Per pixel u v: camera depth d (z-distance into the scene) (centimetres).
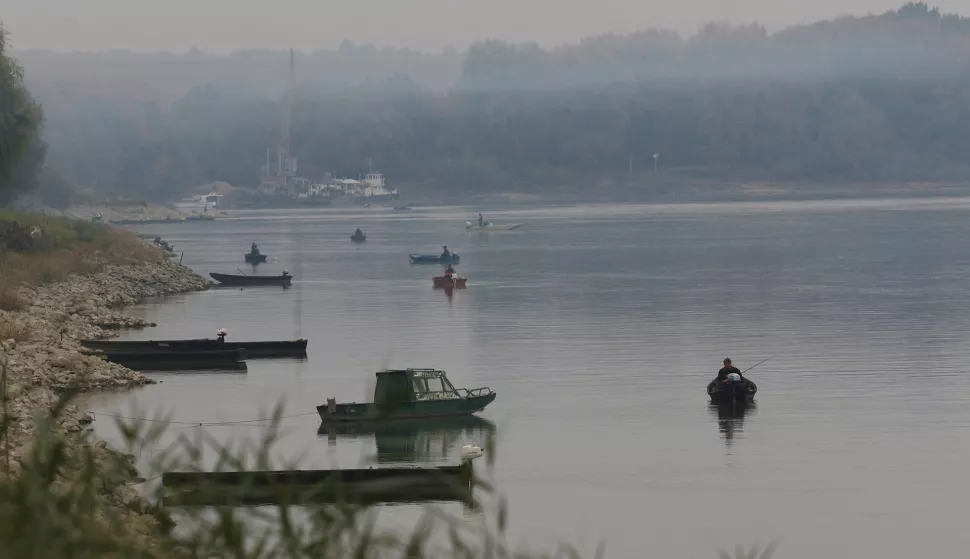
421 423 17075
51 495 3909
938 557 11262
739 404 18375
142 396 18650
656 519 12319
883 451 15225
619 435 16275
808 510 12738
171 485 4434
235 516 4328
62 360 18825
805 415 17512
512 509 12569
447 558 5112
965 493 13300
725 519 12438
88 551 3772
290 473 4638
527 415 17662
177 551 4238
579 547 11194
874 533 11988
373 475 11200
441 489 11244
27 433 8000
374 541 4422
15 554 3603
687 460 14825
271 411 17550
